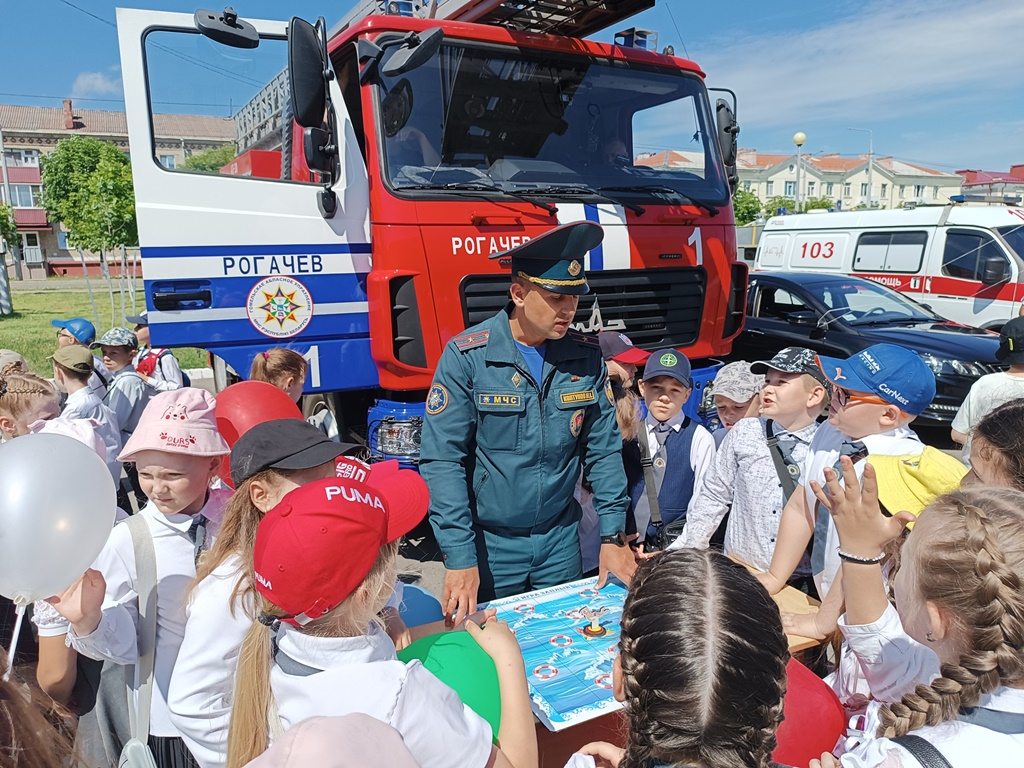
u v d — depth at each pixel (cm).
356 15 504
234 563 172
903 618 139
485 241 400
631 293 447
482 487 269
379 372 407
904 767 119
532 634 226
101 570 187
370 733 105
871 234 1128
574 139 459
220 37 381
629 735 126
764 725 115
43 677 190
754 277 857
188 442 190
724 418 319
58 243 5134
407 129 402
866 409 224
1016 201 1193
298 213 387
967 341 713
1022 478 177
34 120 5378
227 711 166
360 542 132
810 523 244
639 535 335
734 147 519
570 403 264
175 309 369
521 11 473
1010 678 120
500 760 142
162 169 366
